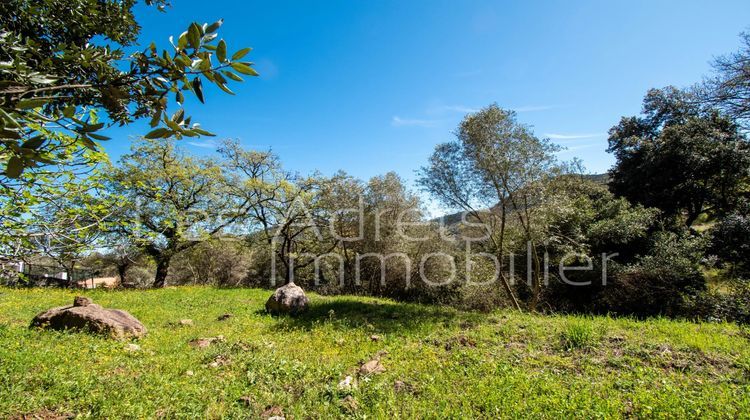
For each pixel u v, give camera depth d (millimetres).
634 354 6199
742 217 15414
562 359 6168
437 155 14070
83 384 4406
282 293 11469
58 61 1420
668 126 22344
